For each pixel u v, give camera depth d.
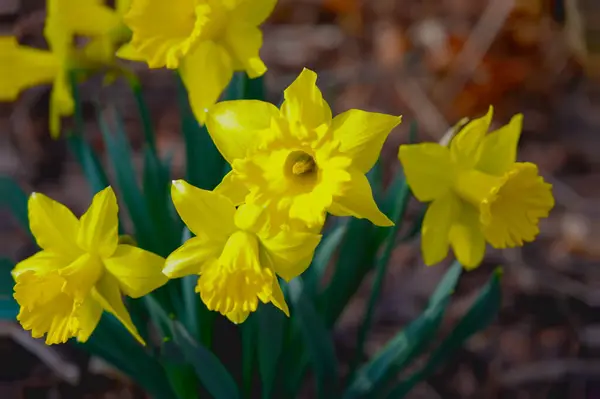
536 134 1.04
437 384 0.81
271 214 0.59
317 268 0.69
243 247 0.60
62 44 0.69
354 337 0.83
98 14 0.68
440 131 1.04
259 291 0.60
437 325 0.68
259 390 0.74
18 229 0.90
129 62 1.10
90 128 1.03
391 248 0.67
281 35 1.17
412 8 1.19
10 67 0.69
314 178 0.62
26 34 1.09
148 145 0.70
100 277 0.62
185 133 0.69
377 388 0.68
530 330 0.84
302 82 0.58
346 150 0.59
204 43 0.62
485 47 1.13
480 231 0.63
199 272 0.61
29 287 0.61
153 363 0.68
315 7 1.21
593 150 1.02
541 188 0.64
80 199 0.95
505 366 0.82
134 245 0.63
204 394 0.70
